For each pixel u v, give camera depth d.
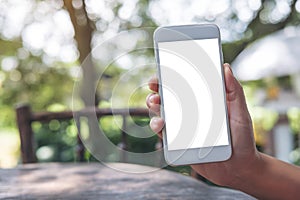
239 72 3.82
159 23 4.54
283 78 3.71
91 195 1.20
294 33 3.99
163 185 1.28
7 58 5.02
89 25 3.88
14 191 1.28
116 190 1.24
